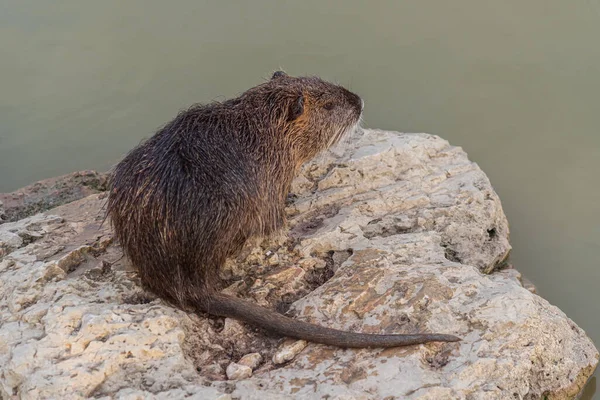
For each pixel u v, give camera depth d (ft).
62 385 20.25
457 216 29.37
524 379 21.90
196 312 24.47
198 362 22.71
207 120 25.76
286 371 21.85
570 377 23.25
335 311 23.82
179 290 23.72
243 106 26.89
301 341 22.90
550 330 23.16
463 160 33.01
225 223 23.82
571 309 28.71
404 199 29.78
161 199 23.29
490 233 30.01
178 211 23.25
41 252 26.32
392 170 31.32
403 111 38.42
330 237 27.37
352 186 30.48
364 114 38.19
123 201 23.79
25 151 37.81
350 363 21.75
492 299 23.39
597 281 29.91
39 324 22.22
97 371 20.67
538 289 29.63
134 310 22.68
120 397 19.80
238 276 26.50
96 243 26.81
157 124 38.40
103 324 21.77
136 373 21.01
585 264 30.73
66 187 33.86
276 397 20.13
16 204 32.96
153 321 22.22
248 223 24.98
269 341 23.44
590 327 27.91
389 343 21.83
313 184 30.99
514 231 32.35
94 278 25.23
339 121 29.99
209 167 24.16
